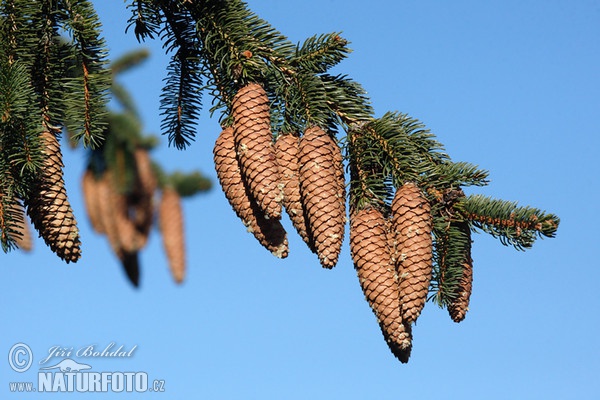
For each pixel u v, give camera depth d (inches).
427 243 63.8
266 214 64.1
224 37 67.3
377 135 66.0
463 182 66.1
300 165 64.7
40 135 64.5
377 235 64.3
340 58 67.2
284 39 67.4
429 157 66.7
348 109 66.7
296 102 66.1
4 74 63.9
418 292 63.4
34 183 64.2
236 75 66.4
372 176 65.6
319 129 65.3
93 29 65.5
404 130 66.7
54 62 65.6
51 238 64.4
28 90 63.9
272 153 64.6
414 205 64.2
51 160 64.5
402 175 65.3
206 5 68.1
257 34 67.5
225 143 65.9
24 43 65.0
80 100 65.4
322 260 63.8
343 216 65.0
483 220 65.6
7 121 63.3
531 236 65.1
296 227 65.6
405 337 63.5
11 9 64.9
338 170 65.5
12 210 64.3
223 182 65.7
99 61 66.0
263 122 65.0
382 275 63.8
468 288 66.4
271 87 66.9
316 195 64.1
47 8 65.7
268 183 64.2
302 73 66.9
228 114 67.1
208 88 67.4
